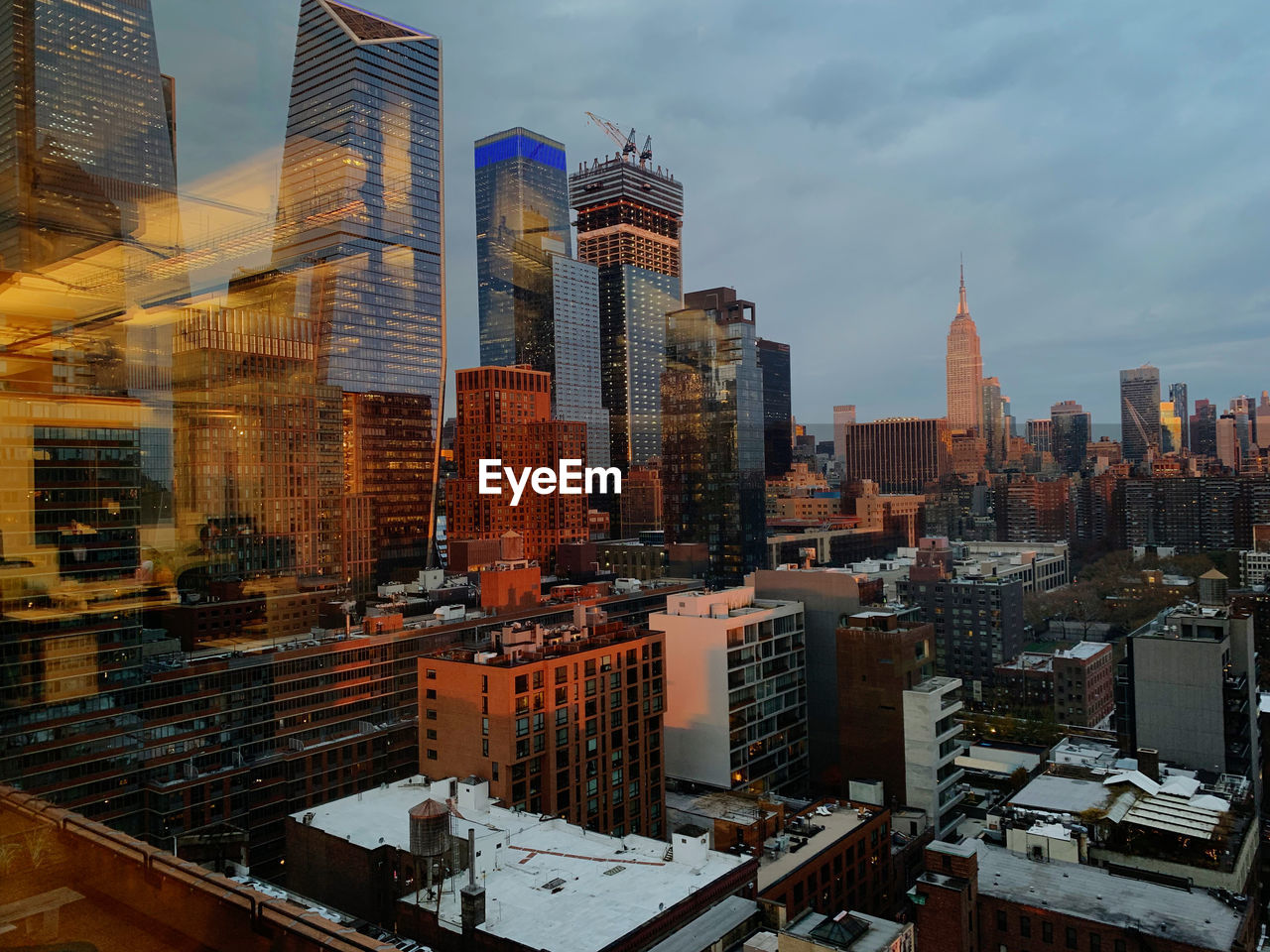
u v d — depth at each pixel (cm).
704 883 7400
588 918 6744
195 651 14688
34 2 5175
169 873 1888
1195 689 12656
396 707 16738
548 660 10331
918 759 13612
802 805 12925
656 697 11975
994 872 9194
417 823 7356
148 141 5669
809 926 7388
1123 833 9612
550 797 10250
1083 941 8100
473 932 6550
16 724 10344
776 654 15762
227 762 13700
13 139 5162
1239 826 10088
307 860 8631
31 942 1730
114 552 11106
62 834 2073
